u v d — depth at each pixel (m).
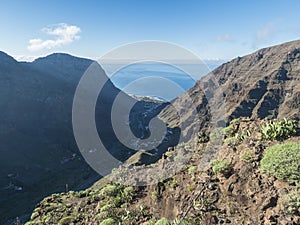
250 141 6.62
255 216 4.82
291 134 6.36
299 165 4.99
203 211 5.57
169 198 6.71
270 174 5.26
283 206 4.51
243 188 5.51
